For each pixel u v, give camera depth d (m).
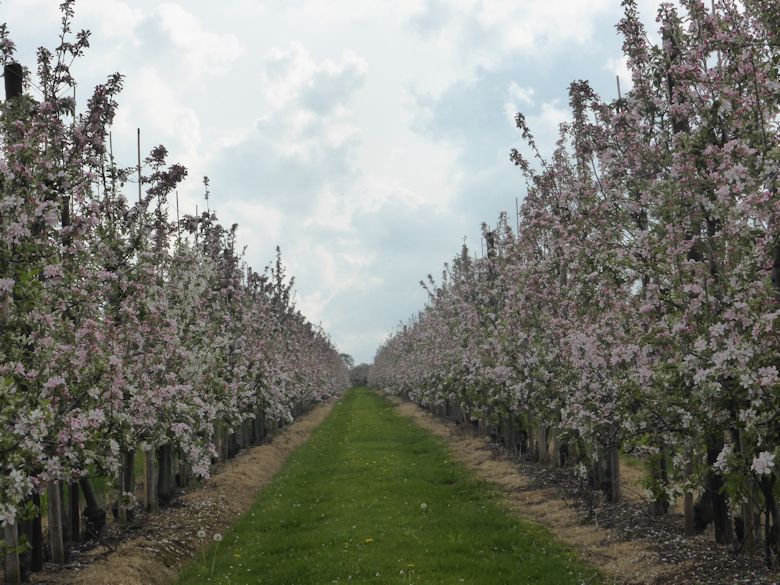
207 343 18.81
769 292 8.59
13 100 9.87
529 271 17.83
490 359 21.92
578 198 13.95
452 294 32.66
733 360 8.24
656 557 10.82
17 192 8.98
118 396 10.38
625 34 11.56
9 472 7.65
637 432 10.58
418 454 27.22
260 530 15.63
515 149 16.44
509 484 18.97
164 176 14.49
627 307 10.92
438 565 11.70
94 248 12.16
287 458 29.36
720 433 9.29
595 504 14.80
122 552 12.52
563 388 14.77
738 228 8.83
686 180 9.27
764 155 8.51
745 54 9.00
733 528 10.85
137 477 20.80
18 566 10.03
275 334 35.66
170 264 17.61
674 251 9.40
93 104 12.38
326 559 12.54
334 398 79.38
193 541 14.43
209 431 16.73
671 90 10.98
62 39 11.60
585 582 10.28
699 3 10.03
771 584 8.59
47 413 7.62
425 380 42.84
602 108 12.43
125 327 12.48
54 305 10.42
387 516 15.90
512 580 10.62
